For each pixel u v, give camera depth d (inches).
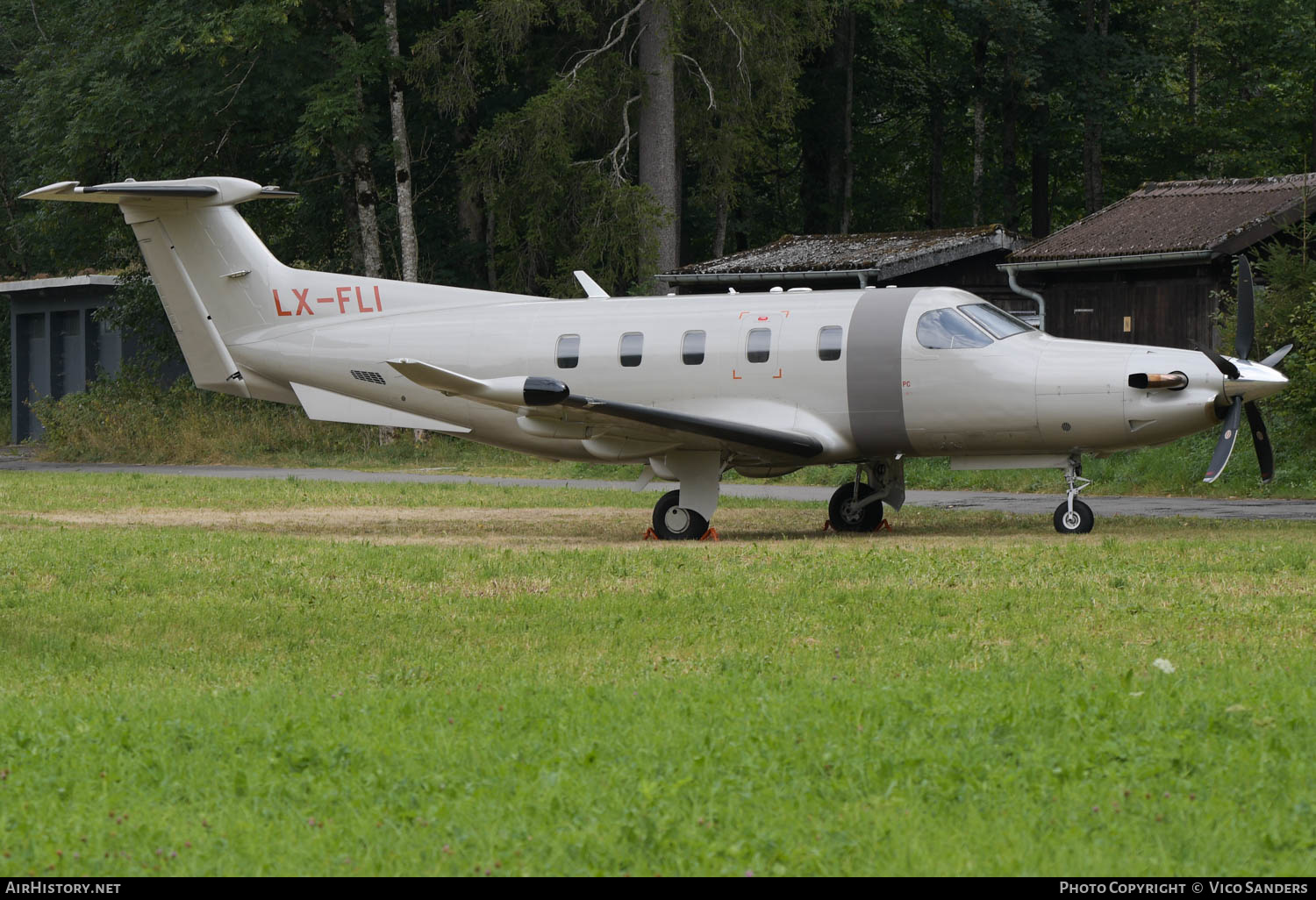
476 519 2893.7
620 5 5064.0
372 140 5211.6
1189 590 1643.7
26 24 7121.1
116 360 6520.7
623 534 2603.3
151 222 2844.5
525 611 1589.6
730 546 2283.5
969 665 1213.7
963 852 721.0
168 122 4938.5
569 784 832.9
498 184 4997.5
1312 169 6510.8
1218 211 4018.2
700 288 4837.6
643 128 4854.8
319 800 822.5
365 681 1204.5
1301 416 3339.1
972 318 2472.9
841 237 4987.7
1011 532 2551.7
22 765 912.9
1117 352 2400.3
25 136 6141.7
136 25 5083.7
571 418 2389.3
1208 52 6643.7
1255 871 690.2
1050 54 6136.8
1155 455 3570.4
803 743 915.4
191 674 1275.8
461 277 5743.1
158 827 778.2
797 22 5034.5
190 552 2167.8
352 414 2815.0
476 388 2294.5
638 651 1334.9
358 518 2913.4
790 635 1401.3
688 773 856.3
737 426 2405.3
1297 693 1042.1
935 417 2447.1
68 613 1605.6
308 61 5039.4
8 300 7386.8
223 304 2861.7
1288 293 3516.2
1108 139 6338.6
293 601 1696.6
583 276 2785.4
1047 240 4239.7
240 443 5147.6
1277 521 2647.6
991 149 7155.5
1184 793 804.6
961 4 5812.0
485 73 5531.5
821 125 6427.2
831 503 2662.4
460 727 989.2
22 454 5984.3
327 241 5812.0
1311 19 6230.3
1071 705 995.9
